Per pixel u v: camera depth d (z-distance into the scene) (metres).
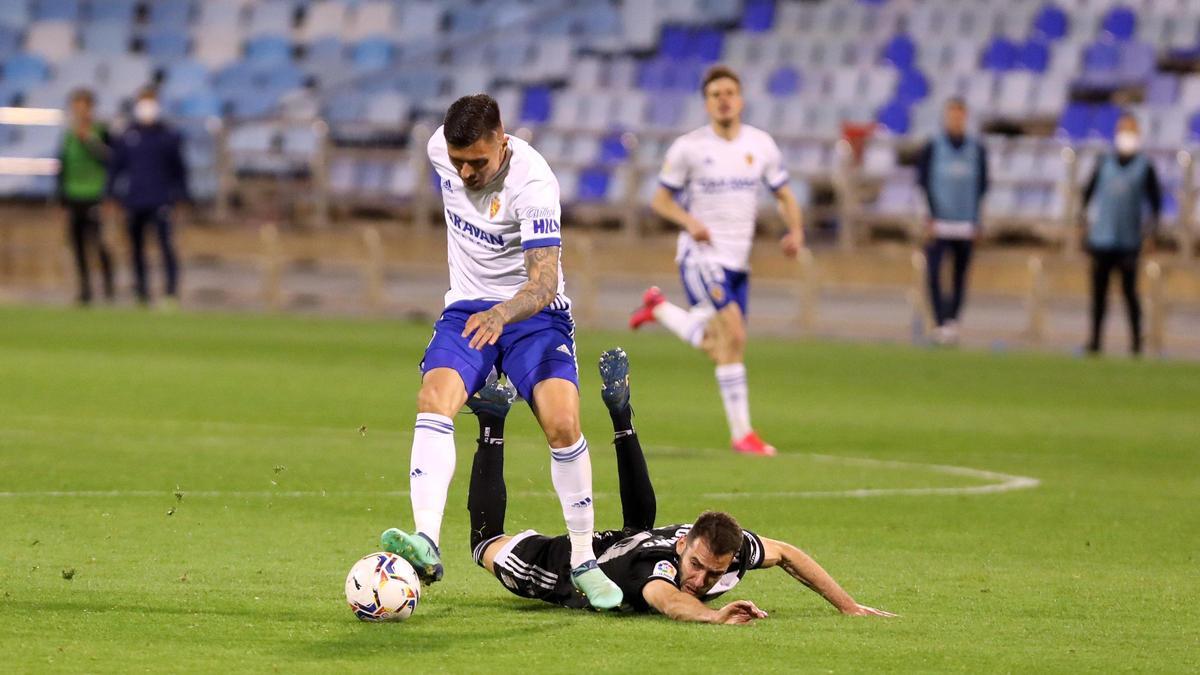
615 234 96.75
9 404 49.25
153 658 18.78
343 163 104.12
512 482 35.69
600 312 90.81
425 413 22.14
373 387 56.31
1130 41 99.44
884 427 48.94
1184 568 27.19
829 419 50.75
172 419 46.44
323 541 27.92
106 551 26.34
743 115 102.56
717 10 110.19
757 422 49.50
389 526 29.72
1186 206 84.31
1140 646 20.52
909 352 76.69
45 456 37.97
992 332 83.62
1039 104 98.44
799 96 103.50
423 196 97.94
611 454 41.06
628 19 111.44
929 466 40.53
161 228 89.81
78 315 86.44
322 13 120.31
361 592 20.80
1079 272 85.50
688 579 21.20
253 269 100.62
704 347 42.66
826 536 29.98
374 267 95.31
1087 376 66.62
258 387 55.59
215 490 33.62
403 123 109.69
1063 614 22.73
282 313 92.81
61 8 123.31
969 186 76.88
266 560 25.89
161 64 117.81
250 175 105.69
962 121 76.44
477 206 23.20
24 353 66.25
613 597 21.42
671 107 104.94
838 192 90.94
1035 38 102.25
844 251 88.06
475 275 23.52
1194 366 72.19
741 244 43.31
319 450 40.28
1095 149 86.31
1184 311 83.12
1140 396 59.62
